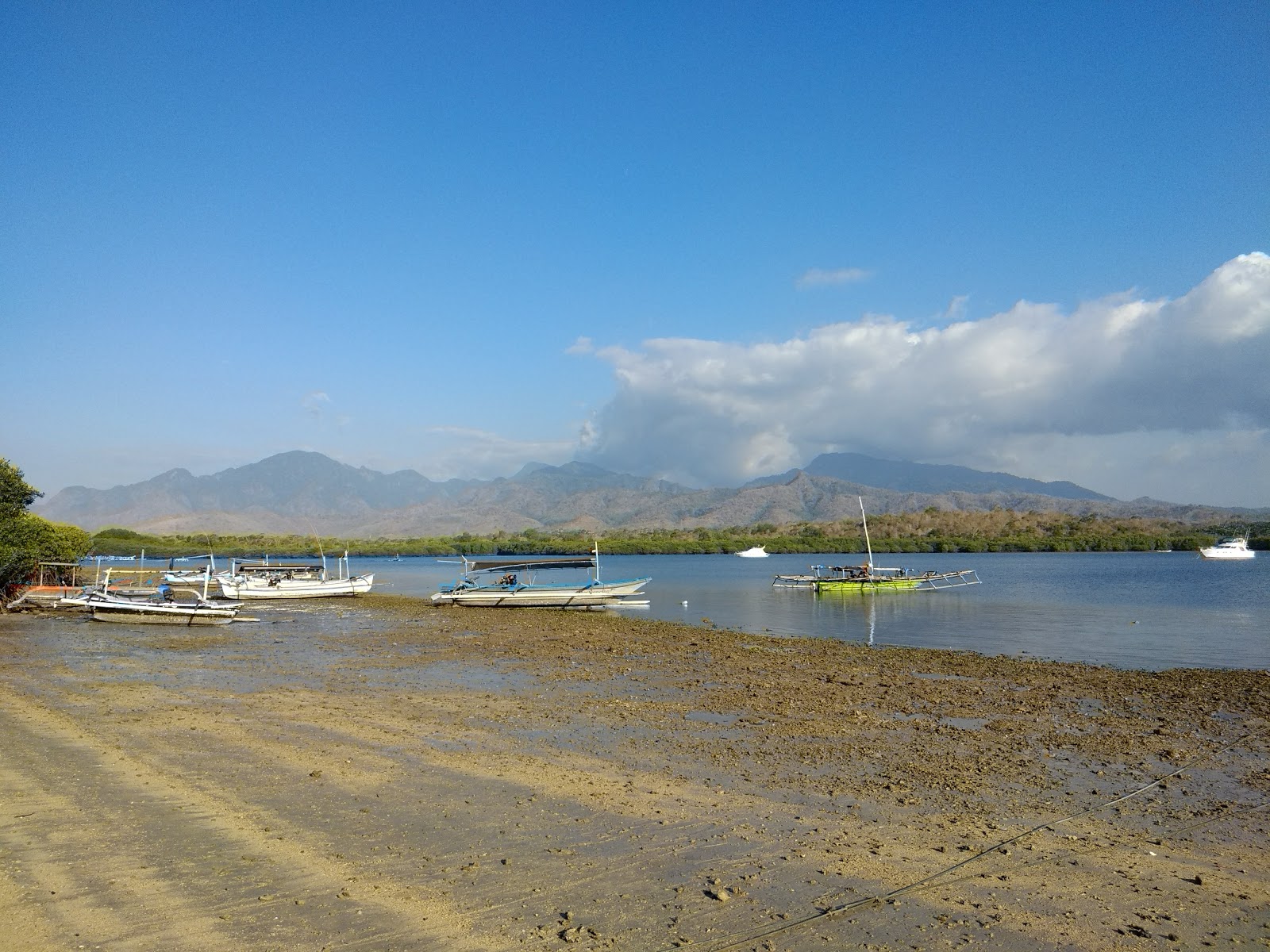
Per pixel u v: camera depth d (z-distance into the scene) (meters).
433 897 9.14
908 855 10.67
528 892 9.30
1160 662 30.78
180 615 43.94
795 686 24.06
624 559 183.88
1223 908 9.22
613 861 10.30
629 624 44.09
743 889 9.48
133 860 10.12
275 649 32.97
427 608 55.25
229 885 9.40
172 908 8.78
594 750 16.16
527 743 16.70
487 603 55.50
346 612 52.34
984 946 8.22
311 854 10.38
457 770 14.44
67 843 10.67
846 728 18.38
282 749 15.81
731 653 31.97
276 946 8.00
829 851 10.73
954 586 74.94
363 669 27.45
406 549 194.38
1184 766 15.33
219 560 143.62
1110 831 11.77
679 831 11.41
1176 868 10.40
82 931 8.24
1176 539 181.00
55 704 20.33
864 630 41.69
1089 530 198.62
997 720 19.47
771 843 11.00
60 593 52.94
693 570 127.25
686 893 9.36
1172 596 63.31
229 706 20.25
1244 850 11.10
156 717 18.69
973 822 12.06
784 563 150.88
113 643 34.75
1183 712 20.53
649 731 17.95
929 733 17.95
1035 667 28.09
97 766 14.40
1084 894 9.55
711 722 18.97
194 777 13.81
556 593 54.75
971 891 9.58
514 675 26.19
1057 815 12.46
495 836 11.13
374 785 13.51
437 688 23.61
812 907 9.06
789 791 13.48
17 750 15.50
